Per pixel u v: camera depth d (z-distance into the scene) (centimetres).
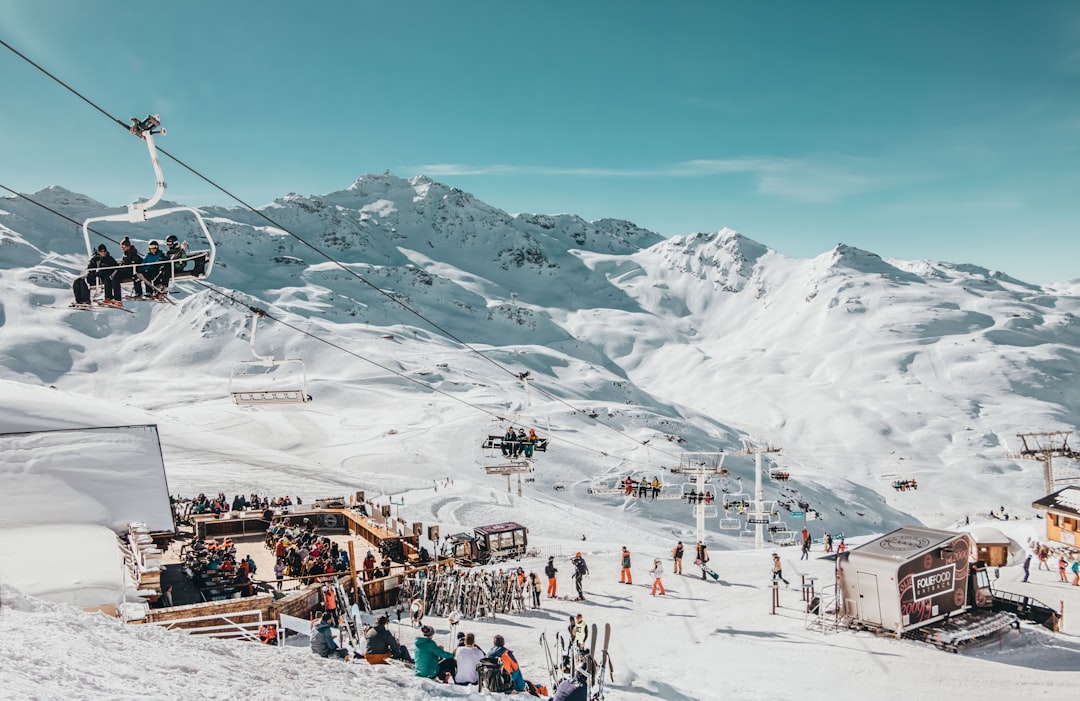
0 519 1992
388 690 1039
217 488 5966
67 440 2403
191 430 8456
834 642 2227
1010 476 17812
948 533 2402
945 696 1806
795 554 3662
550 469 10794
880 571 2259
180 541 3528
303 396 1647
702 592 2877
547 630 2381
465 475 9875
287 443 11612
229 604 2145
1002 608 2412
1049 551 3503
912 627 2233
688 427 18175
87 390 18562
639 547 4197
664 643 2256
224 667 1008
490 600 2580
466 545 3391
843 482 15300
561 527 5575
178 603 2284
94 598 1722
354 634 2073
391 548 3300
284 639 2138
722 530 9925
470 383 19088
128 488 2273
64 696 678
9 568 1742
